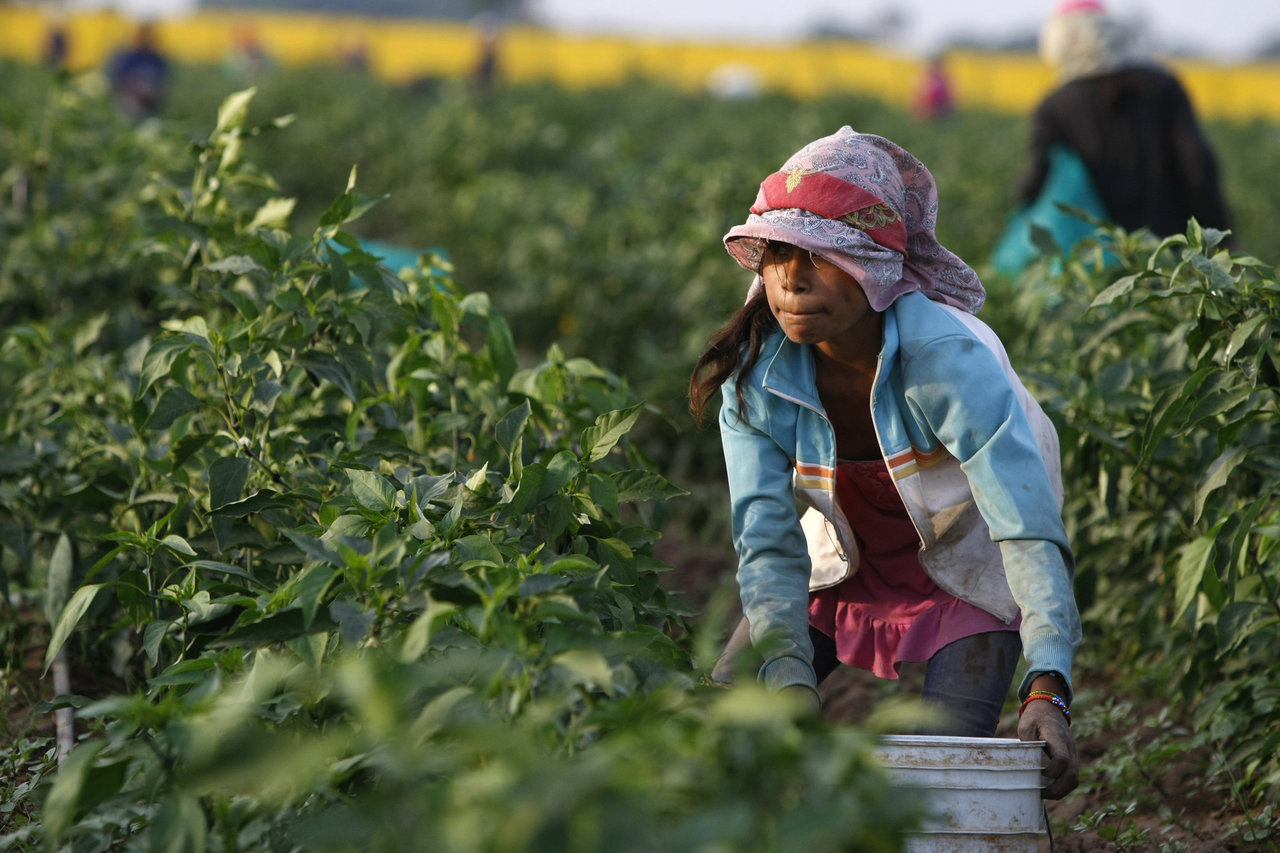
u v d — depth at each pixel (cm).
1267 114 10175
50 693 874
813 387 638
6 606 932
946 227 2303
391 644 478
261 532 708
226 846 427
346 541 497
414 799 351
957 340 600
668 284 1670
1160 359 852
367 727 440
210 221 923
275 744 412
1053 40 1480
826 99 6894
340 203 790
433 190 2877
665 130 4719
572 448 825
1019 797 537
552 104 4972
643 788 334
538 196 2219
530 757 335
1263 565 759
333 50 12444
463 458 822
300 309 765
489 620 430
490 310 858
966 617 648
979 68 12750
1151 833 747
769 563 637
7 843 577
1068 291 988
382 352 859
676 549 1287
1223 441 701
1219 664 856
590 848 304
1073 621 581
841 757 343
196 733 398
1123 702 953
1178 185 1434
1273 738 700
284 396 809
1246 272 760
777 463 654
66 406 912
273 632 479
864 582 692
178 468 753
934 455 626
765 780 353
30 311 1202
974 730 622
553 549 622
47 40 7194
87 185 1318
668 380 1381
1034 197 1499
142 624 687
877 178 591
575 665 405
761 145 3653
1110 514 837
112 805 436
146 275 1133
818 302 589
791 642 607
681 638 687
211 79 6688
